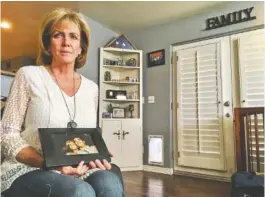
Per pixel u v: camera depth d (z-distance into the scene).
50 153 0.80
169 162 3.61
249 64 3.02
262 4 3.00
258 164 2.56
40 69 0.98
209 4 3.27
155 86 3.91
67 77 1.04
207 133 3.28
